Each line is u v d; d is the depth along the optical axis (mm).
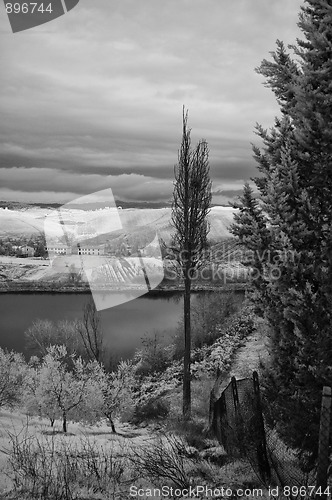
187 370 14195
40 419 12625
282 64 6844
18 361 14289
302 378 5789
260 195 6691
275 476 6277
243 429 6723
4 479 6414
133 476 6969
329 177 6105
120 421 14031
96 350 23359
